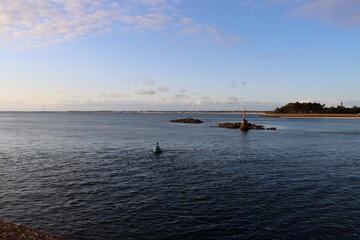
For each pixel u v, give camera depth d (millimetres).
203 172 33562
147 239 16938
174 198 23906
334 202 23031
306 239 17031
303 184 28328
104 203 22656
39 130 103438
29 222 19141
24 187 27062
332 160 42094
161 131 101562
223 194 25016
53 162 39906
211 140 70375
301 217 20016
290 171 34250
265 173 33094
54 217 19922
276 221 19375
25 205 22188
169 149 53719
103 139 71625
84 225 18688
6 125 137000
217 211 21031
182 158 43531
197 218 19812
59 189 26453
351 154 48156
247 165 37969
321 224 18953
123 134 87188
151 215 20266
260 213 20703
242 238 17094
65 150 52031
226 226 18609
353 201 23281
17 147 56375
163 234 17531
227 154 47656
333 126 136500
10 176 31406
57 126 130750
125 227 18422
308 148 55781
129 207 21781
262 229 18219
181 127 127000
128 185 27844
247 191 25938
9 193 25156
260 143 64188
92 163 39188
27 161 40656
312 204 22547
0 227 15336
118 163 39250
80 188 26797
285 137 79188
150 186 27469
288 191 25953
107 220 19422
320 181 29516
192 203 22734
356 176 31750
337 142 67000
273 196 24500
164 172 33531
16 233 14711
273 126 137375
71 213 20594
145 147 56562
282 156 45688
